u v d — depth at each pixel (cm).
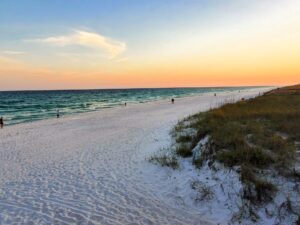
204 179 682
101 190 704
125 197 653
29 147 1280
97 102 5597
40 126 2016
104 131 1638
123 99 6744
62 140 1418
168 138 1220
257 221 500
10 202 654
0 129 1939
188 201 607
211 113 1530
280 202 529
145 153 1030
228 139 830
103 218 559
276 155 713
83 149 1179
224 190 605
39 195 690
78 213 585
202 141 912
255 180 582
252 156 693
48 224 544
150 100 5769
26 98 8156
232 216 526
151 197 645
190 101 4450
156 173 796
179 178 730
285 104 1980
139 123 1897
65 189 723
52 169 907
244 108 1752
